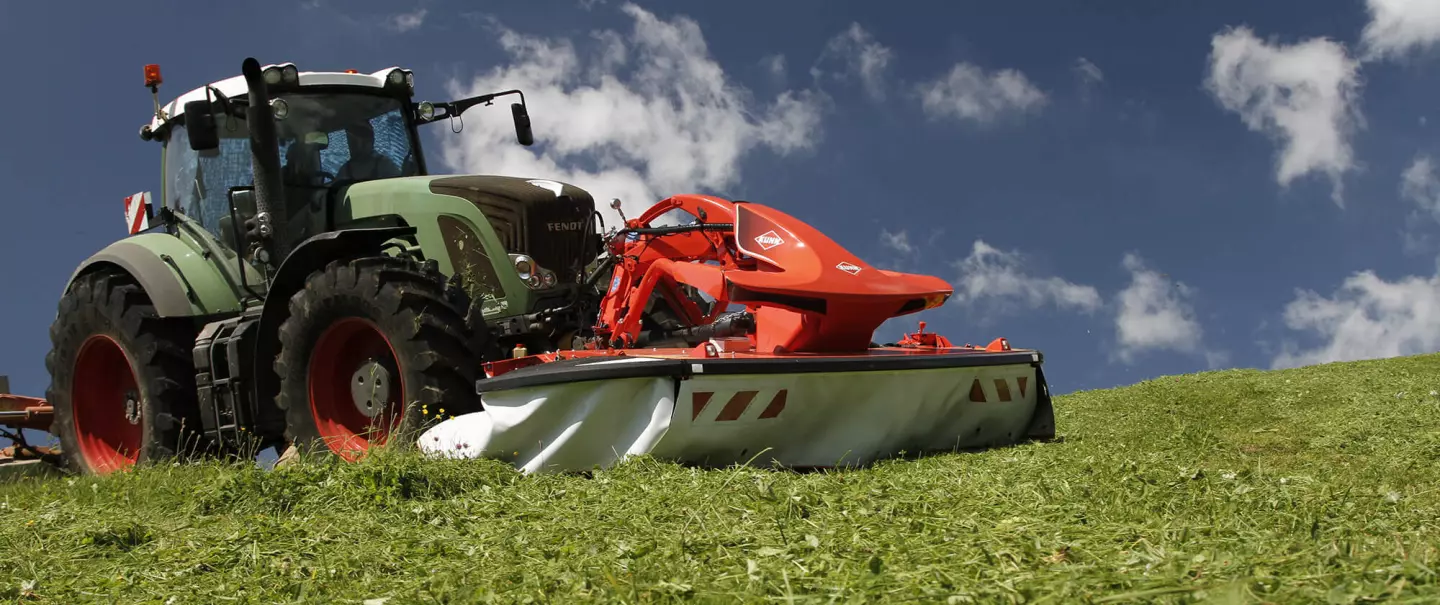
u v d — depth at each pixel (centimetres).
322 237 533
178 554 343
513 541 325
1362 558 232
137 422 661
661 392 420
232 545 349
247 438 562
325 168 613
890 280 495
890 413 485
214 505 414
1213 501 343
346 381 545
